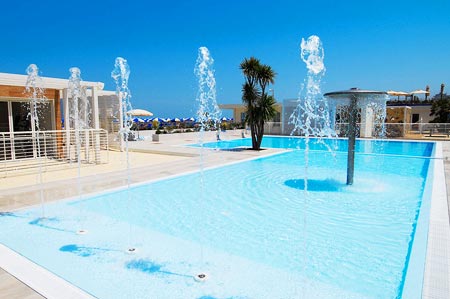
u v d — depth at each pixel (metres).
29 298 2.91
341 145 18.12
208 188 7.79
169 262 3.90
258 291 3.25
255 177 9.11
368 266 3.80
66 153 11.48
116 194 7.09
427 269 3.30
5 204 6.09
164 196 7.05
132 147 15.51
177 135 21.86
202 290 3.26
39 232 4.81
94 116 12.13
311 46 4.81
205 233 4.91
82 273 3.58
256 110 14.89
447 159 11.51
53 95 11.59
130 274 3.58
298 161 12.08
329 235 4.79
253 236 4.78
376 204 6.38
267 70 14.59
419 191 7.39
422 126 20.86
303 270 3.71
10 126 10.85
